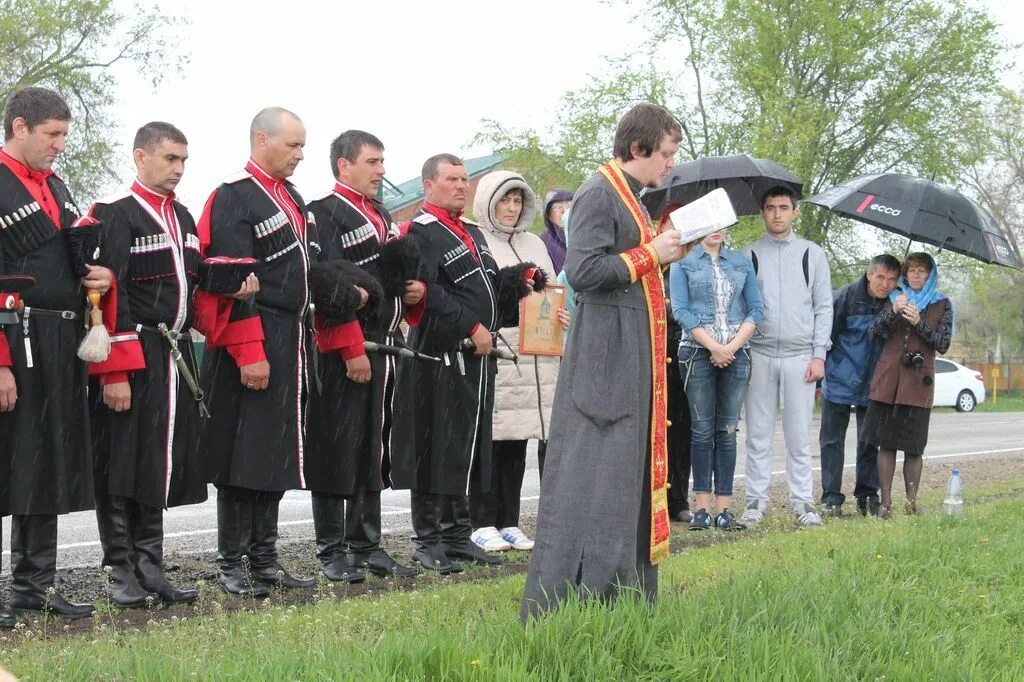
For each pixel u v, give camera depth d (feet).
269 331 20.90
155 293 19.72
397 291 22.67
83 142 97.76
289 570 23.13
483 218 27.04
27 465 18.11
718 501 29.58
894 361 31.32
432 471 23.40
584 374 16.38
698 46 106.11
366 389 22.39
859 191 32.24
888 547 22.26
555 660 13.71
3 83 95.61
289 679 12.76
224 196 20.90
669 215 17.76
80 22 96.43
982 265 103.65
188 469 20.27
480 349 23.67
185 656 14.17
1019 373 176.14
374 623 17.13
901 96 105.60
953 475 30.17
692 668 13.85
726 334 29.12
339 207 22.72
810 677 13.85
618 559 16.06
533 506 35.14
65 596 20.38
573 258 16.19
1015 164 145.69
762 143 97.30
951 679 14.57
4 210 18.11
